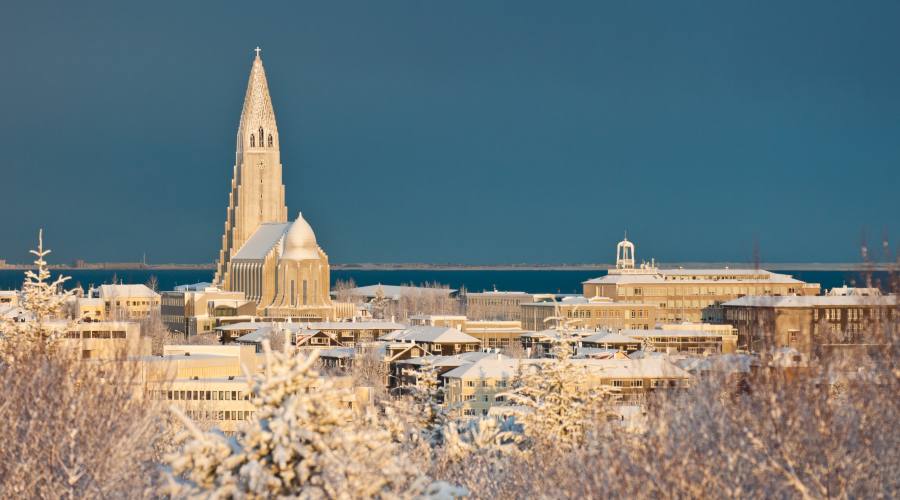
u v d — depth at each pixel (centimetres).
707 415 10994
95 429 11106
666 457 10275
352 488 8531
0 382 12031
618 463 10394
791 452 9994
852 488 10056
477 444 14550
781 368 11106
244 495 8362
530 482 12731
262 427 8638
